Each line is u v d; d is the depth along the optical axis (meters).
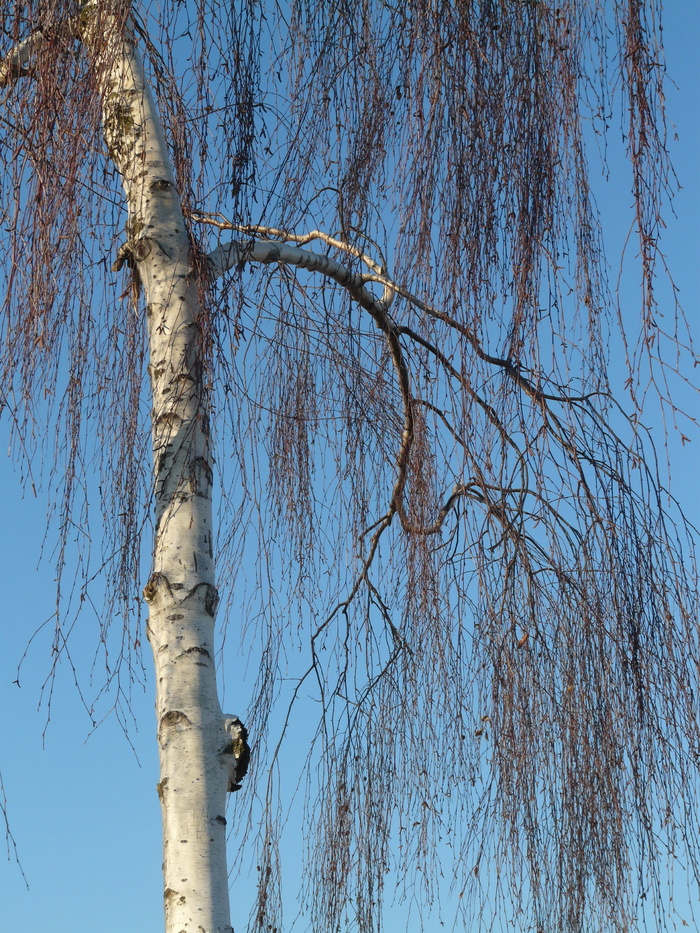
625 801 3.08
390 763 3.39
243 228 2.83
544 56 2.79
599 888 3.04
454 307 2.66
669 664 3.11
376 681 3.49
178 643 2.71
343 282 3.53
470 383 2.72
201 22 2.97
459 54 2.68
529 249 2.65
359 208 3.01
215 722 2.67
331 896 3.29
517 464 2.97
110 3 2.82
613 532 3.09
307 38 3.00
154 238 3.00
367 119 2.95
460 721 3.34
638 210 2.60
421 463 3.46
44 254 2.70
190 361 2.89
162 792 2.59
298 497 3.51
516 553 3.06
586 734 3.08
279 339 3.56
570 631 3.13
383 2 2.98
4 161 2.76
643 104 2.60
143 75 3.21
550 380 2.89
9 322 2.70
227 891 2.53
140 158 3.10
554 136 2.72
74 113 2.74
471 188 2.66
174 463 2.84
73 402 2.83
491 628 3.12
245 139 2.74
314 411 3.59
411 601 3.35
